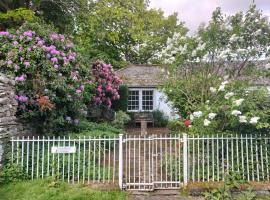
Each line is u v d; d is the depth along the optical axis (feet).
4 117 15.34
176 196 14.33
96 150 17.95
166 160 15.76
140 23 58.08
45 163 15.42
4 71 18.42
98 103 30.55
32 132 19.39
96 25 42.78
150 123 42.47
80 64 22.24
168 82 20.52
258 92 17.26
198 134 16.02
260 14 19.19
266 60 19.43
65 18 36.83
